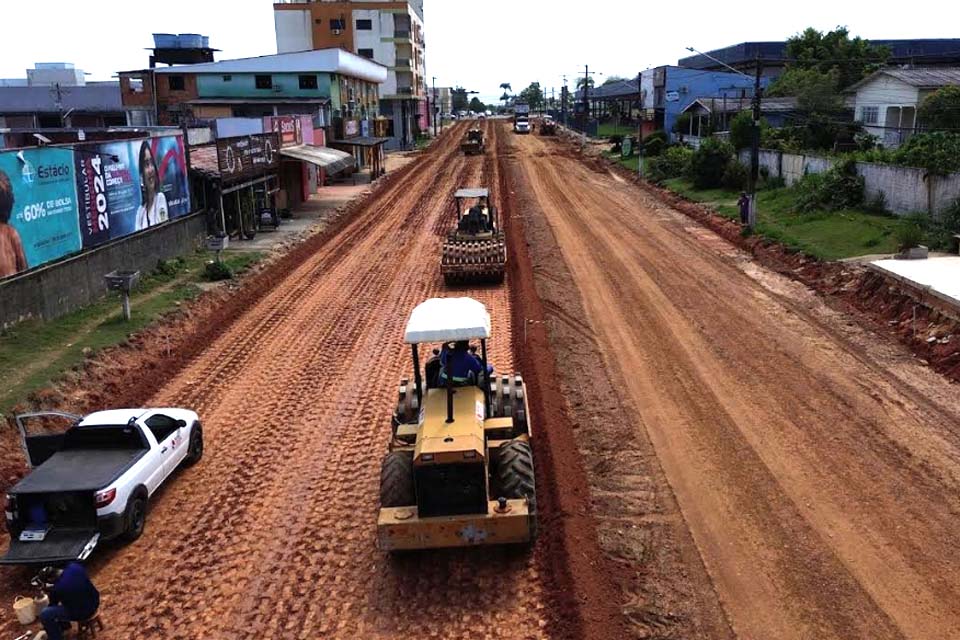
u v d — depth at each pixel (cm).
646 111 8306
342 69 6006
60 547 890
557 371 1462
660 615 773
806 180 3133
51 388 1383
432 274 2411
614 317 1822
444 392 968
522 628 775
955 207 2209
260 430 1279
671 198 4053
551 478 1055
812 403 1268
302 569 898
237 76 5959
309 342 1745
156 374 1538
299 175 3978
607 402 1309
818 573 826
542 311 1880
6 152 1631
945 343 1473
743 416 1228
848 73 5769
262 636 788
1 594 886
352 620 805
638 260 2475
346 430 1267
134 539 970
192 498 1069
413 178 5300
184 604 845
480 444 838
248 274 2378
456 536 837
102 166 2064
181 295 2067
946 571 818
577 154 7056
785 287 2056
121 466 975
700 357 1517
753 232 2744
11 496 910
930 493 973
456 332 938
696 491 1008
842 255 2188
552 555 886
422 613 809
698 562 857
